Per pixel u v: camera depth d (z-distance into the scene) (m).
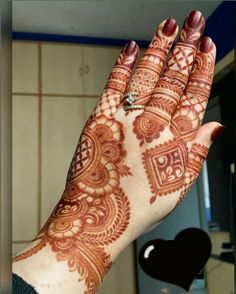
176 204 0.29
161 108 0.30
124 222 0.29
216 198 1.71
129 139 0.30
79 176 0.30
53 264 0.27
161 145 0.29
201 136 0.30
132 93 0.31
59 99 1.82
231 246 1.62
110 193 0.29
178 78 0.31
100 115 0.31
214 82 1.76
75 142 1.79
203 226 1.73
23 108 1.77
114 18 1.72
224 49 1.60
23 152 1.73
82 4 1.60
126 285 1.67
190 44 0.32
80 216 0.29
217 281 1.64
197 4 1.62
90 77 1.87
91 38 1.90
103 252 0.28
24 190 1.70
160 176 0.29
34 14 1.67
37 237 0.29
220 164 1.71
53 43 1.85
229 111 1.64
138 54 0.34
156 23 1.76
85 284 0.27
